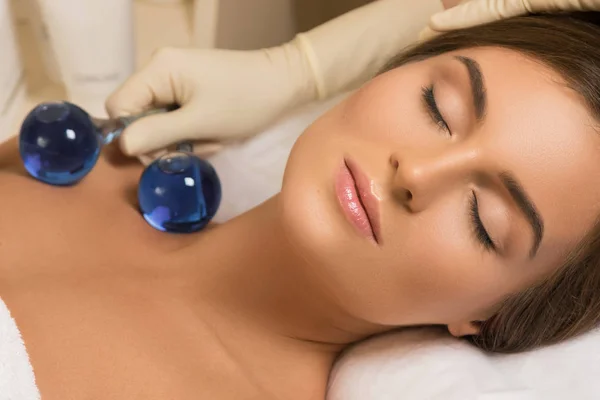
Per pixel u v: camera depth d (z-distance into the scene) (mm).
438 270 654
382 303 685
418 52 800
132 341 690
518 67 665
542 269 691
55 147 738
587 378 704
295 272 760
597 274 713
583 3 713
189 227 822
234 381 722
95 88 994
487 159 625
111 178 852
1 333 579
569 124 635
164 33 1188
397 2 979
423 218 641
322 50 938
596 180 645
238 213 949
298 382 769
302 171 679
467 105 656
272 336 780
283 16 1088
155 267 783
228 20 980
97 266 751
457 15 775
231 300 773
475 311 720
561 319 738
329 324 792
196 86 866
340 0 1124
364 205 645
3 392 557
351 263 660
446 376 719
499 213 643
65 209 778
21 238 729
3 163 817
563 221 653
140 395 657
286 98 927
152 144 840
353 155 659
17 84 1004
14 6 1043
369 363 762
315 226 654
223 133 897
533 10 745
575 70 657
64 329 668
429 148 646
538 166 628
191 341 728
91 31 933
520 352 761
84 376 645
